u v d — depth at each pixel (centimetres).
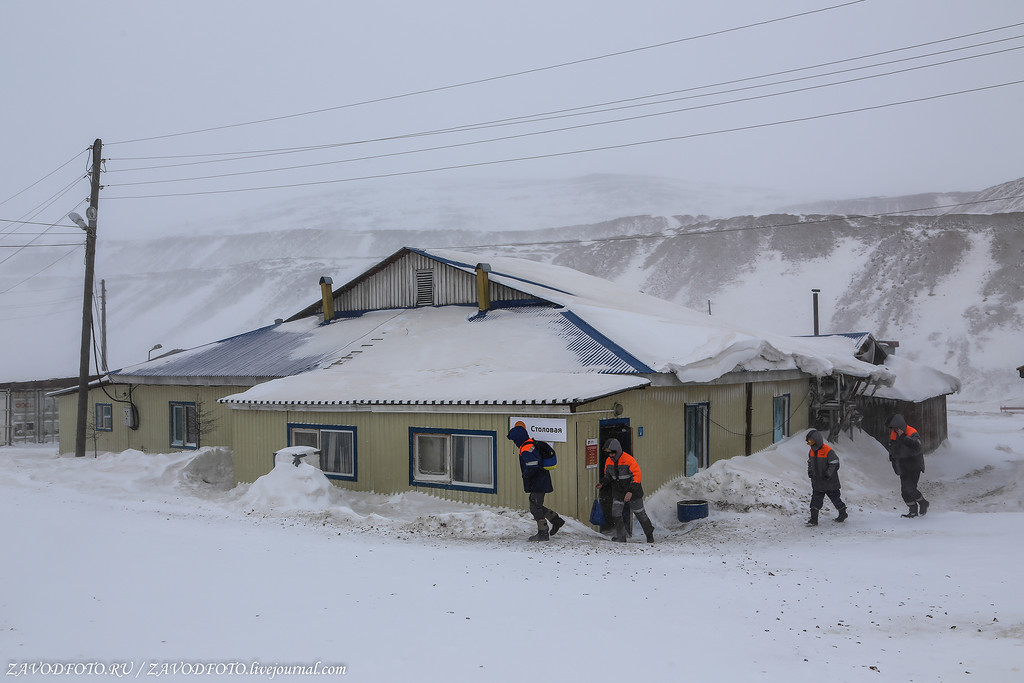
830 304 11912
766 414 2105
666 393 1648
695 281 14762
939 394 2838
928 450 2767
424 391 1622
